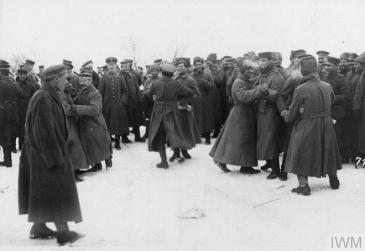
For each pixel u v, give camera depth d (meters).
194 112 11.77
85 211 6.46
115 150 11.48
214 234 5.49
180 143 9.05
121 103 11.64
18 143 12.59
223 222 5.94
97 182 8.12
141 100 12.70
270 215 6.19
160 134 9.17
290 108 7.05
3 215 6.31
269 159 8.02
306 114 6.96
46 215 5.11
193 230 5.66
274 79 7.88
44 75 5.20
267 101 8.01
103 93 11.57
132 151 11.26
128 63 12.60
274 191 7.29
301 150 6.95
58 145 5.11
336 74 8.88
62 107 5.30
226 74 12.46
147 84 12.17
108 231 5.62
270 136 7.98
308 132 6.92
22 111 11.39
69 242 5.21
